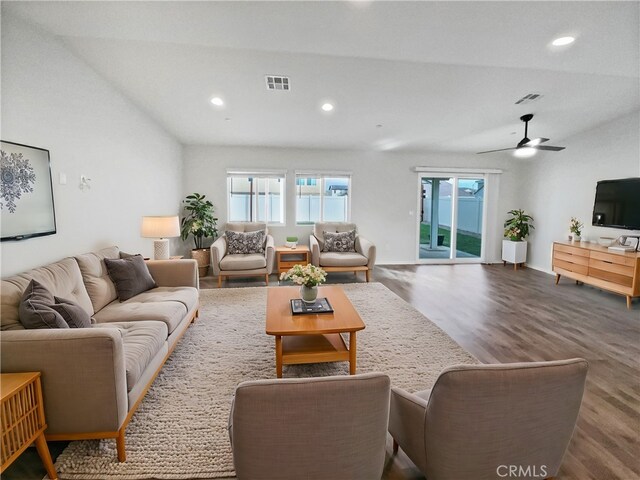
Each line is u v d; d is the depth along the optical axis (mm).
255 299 4281
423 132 5211
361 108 4258
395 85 3662
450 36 2512
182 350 2875
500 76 3492
